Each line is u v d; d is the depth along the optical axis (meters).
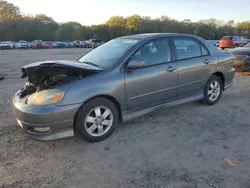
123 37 4.43
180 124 3.99
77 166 2.82
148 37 4.00
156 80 3.88
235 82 7.36
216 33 66.00
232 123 4.01
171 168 2.74
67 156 3.05
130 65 3.54
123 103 3.59
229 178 2.54
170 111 4.62
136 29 69.19
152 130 3.77
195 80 4.50
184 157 2.97
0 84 7.59
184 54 4.36
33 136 3.12
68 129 3.15
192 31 66.38
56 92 3.04
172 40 4.24
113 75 3.45
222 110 4.66
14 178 2.59
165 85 4.03
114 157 3.00
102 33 72.25
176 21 70.56
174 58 4.18
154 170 2.71
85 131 3.27
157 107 4.06
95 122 3.36
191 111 4.61
